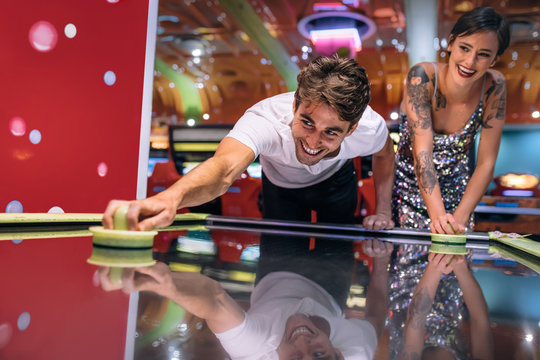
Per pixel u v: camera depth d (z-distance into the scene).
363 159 3.08
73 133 1.62
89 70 1.67
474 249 1.31
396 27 7.04
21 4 1.42
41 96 1.50
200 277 0.63
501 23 1.71
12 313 0.39
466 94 1.86
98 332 0.35
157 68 9.30
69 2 1.58
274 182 1.89
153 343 0.32
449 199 2.09
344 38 7.34
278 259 0.87
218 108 9.96
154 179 3.47
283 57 8.72
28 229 1.14
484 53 1.72
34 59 1.47
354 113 1.11
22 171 1.44
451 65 1.80
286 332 0.38
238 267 0.74
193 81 9.75
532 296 0.60
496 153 1.84
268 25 7.33
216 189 1.04
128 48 1.83
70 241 0.93
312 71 1.09
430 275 0.75
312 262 0.85
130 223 0.82
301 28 7.22
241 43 8.13
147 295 0.48
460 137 1.96
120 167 1.82
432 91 1.85
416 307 0.50
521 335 0.40
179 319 0.40
